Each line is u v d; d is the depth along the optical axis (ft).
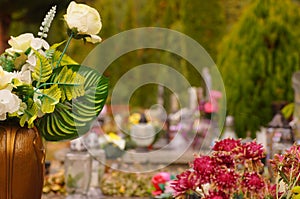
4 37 42.34
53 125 9.00
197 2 50.26
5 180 8.48
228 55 24.85
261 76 24.02
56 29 38.65
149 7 51.03
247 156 7.64
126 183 15.85
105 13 48.91
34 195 8.68
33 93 8.61
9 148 8.48
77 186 13.96
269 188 7.86
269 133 15.47
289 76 24.07
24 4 38.42
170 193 12.94
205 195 7.59
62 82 8.89
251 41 24.57
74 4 9.11
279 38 24.53
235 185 7.47
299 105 19.67
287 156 7.86
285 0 25.05
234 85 23.99
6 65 8.81
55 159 23.29
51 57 9.18
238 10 53.11
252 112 23.41
